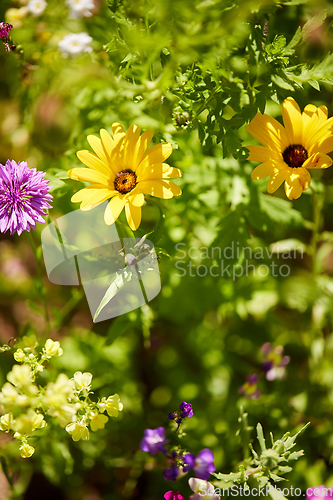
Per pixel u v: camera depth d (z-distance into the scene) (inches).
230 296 29.3
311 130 24.8
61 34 27.6
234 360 30.8
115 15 25.2
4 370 28.7
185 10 23.8
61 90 27.4
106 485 29.3
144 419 29.9
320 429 28.5
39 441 26.5
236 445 28.5
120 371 30.2
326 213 30.5
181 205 28.8
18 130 29.7
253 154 25.1
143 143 24.6
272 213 28.2
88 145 27.3
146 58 25.3
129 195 24.3
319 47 26.0
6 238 32.4
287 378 29.9
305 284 29.2
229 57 24.5
